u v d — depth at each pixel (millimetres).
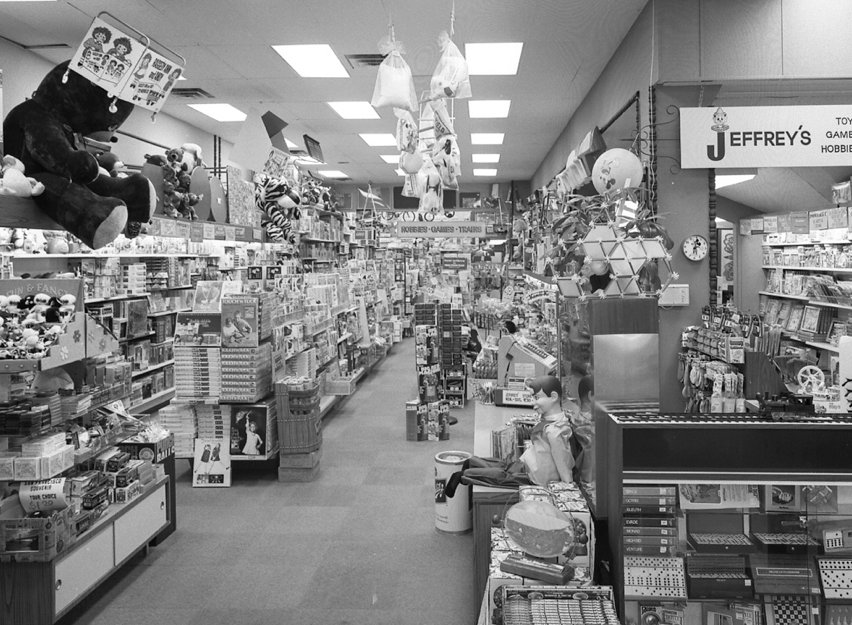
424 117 6223
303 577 4074
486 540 3457
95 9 6594
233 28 7137
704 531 2537
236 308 5855
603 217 3803
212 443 5922
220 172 11086
